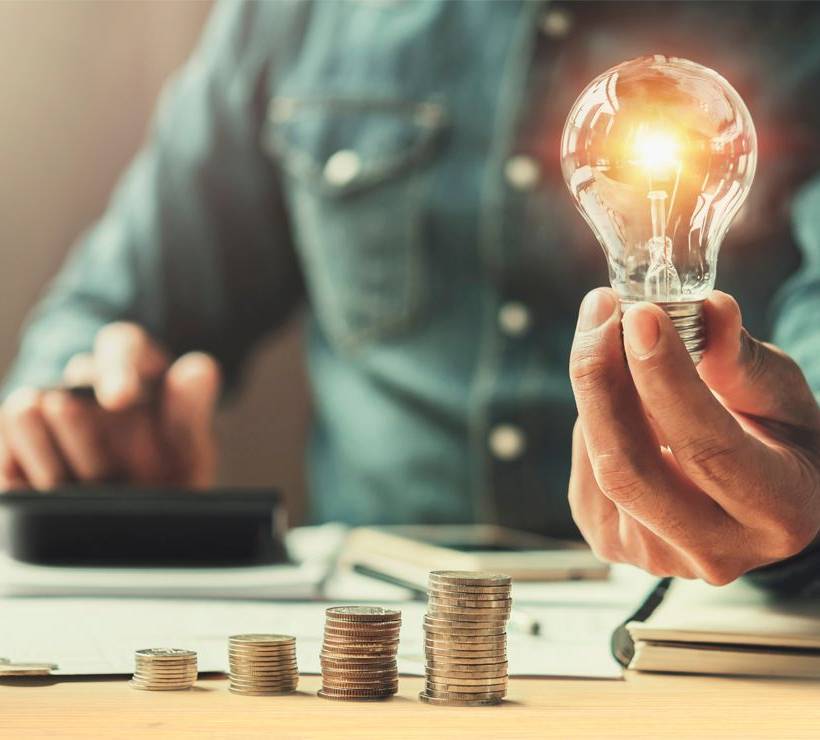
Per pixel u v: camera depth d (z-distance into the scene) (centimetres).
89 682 71
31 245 255
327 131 189
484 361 177
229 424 264
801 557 80
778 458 69
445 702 67
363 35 191
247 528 120
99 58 257
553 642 87
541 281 175
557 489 174
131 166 259
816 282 115
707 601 81
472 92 182
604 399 67
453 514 179
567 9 176
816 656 75
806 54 175
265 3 200
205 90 199
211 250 196
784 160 172
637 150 68
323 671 68
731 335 68
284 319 208
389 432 182
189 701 66
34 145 255
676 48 175
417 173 182
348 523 187
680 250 68
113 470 148
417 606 103
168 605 102
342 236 185
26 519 117
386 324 182
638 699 69
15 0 254
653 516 70
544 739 59
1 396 173
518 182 176
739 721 63
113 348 157
